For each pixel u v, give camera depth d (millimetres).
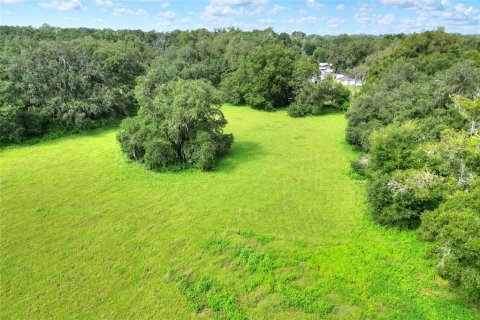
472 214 11383
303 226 17375
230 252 15281
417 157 17688
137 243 15930
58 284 13312
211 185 22156
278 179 23172
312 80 48406
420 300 12172
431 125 21484
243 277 13734
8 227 17000
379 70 42094
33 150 28281
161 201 19969
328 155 28016
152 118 25547
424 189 15547
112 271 14039
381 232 16516
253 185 22203
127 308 12227
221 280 13562
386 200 16562
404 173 16594
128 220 17891
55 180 22469
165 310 12148
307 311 12008
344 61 88438
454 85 25703
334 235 16516
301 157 27516
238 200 20141
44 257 14852
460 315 11445
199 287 13125
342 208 19188
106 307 12258
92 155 27203
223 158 27109
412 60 38906
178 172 24141
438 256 12375
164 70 44406
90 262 14570
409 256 14547
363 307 12047
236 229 17078
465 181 15047
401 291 12641
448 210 12570
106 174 23578
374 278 13344
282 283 13336
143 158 25344
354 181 22797
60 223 17484
